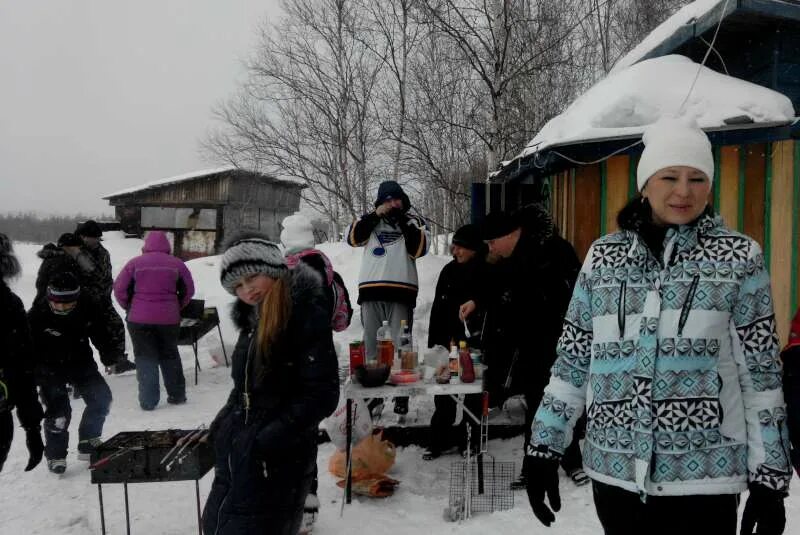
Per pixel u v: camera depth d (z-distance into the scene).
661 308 1.81
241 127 18.14
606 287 1.91
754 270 1.78
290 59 17.31
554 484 2.03
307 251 3.98
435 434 4.77
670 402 1.78
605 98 5.48
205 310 8.39
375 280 5.51
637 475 1.79
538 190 7.36
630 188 5.32
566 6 12.44
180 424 5.94
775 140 4.75
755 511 1.76
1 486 4.59
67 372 4.80
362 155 17.02
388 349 4.27
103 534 3.44
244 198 25.22
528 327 4.05
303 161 17.94
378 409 5.55
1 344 3.02
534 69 10.09
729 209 5.00
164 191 25.33
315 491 3.63
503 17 10.15
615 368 1.87
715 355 1.78
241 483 2.34
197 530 3.84
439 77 13.14
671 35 6.00
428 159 12.29
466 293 4.96
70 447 5.45
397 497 4.11
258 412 2.40
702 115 5.02
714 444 1.77
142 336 6.45
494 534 3.53
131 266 6.49
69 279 4.68
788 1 5.11
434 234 19.12
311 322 2.40
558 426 2.03
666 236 1.86
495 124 10.11
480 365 4.18
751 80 5.85
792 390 1.81
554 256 4.04
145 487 4.53
